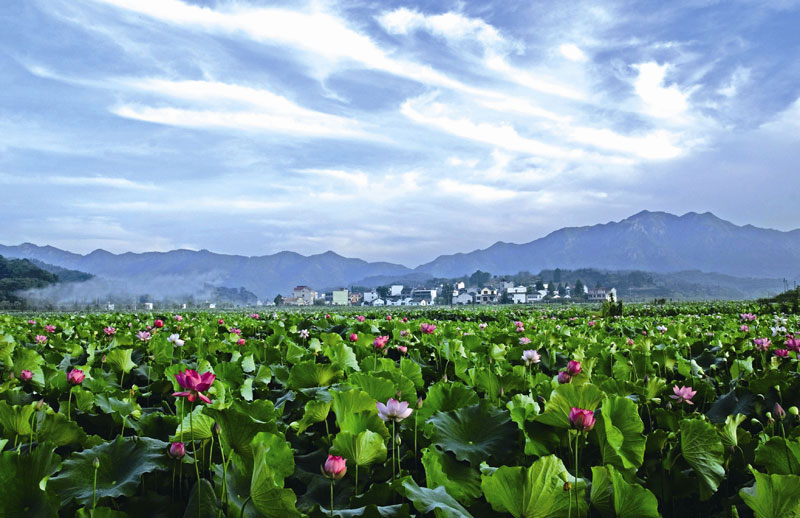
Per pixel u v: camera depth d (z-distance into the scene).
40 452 2.26
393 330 8.75
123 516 2.21
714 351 7.08
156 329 9.54
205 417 2.76
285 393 4.61
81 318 15.96
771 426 3.78
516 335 8.12
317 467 2.94
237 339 8.30
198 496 2.27
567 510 2.23
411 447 3.36
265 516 2.16
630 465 2.67
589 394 2.88
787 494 2.17
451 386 3.71
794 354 5.95
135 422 3.41
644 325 11.94
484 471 2.51
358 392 3.21
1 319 13.11
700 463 2.86
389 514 2.19
